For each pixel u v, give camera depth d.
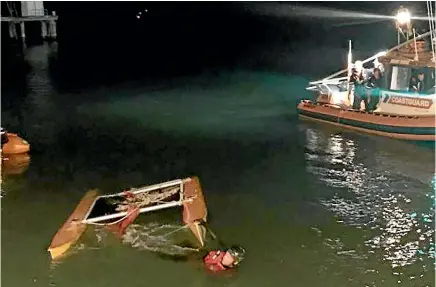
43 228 12.39
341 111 18.86
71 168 15.93
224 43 40.47
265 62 32.84
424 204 13.11
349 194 13.75
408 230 11.92
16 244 11.73
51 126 20.27
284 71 30.06
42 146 17.91
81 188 14.52
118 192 14.08
